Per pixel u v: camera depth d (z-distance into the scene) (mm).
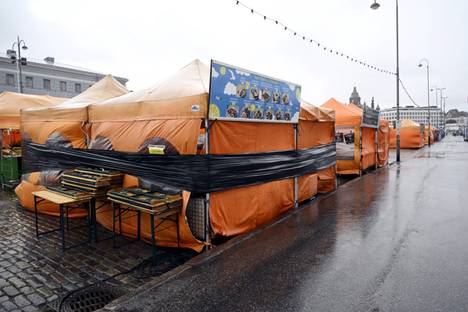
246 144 6102
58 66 46531
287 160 7473
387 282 3992
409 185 11133
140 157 5777
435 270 4301
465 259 4648
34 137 7957
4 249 5500
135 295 3795
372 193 9820
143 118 5805
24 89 43531
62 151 7215
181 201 5195
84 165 6809
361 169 13922
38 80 44781
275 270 4410
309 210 7773
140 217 5816
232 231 5801
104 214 6480
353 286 3912
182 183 5254
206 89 5312
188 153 5172
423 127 38562
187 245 5332
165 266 4848
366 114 14031
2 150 11539
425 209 7641
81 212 7145
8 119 11055
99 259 5094
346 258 4777
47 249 5500
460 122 129250
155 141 5535
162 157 5477
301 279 4129
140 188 5715
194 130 5102
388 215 7164
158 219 5488
